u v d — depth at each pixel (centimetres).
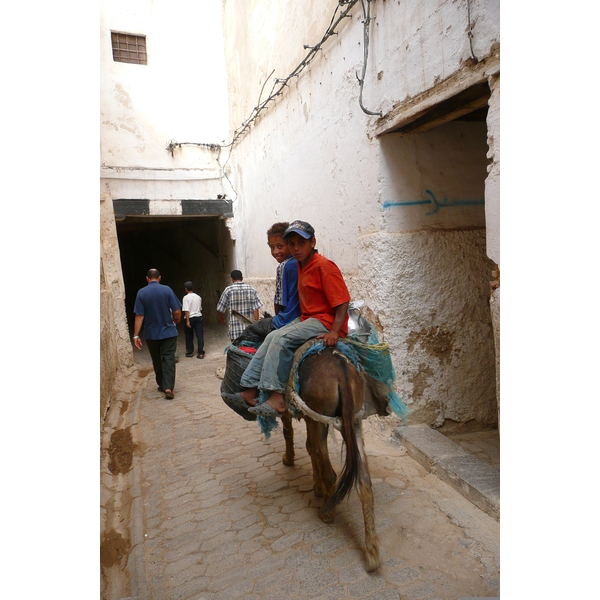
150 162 1062
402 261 461
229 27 1062
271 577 283
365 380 334
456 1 343
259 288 936
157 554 324
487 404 494
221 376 837
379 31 448
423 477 385
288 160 745
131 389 772
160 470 461
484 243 487
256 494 388
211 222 1313
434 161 474
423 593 258
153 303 693
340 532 319
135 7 1045
